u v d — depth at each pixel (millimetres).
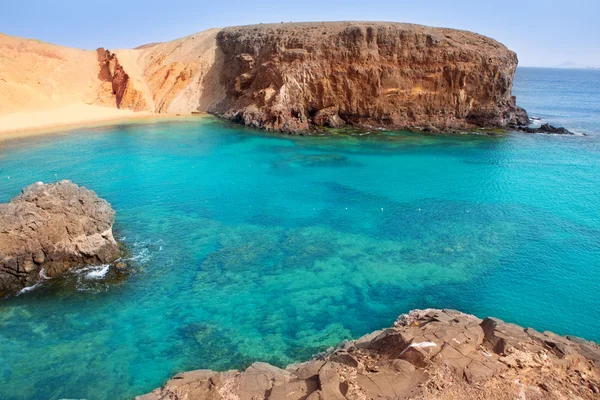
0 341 16469
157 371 15086
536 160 44344
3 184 33219
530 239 26250
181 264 22641
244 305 19203
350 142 50969
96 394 14000
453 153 46719
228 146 48188
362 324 18062
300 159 43625
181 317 18266
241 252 24156
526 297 20266
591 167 42031
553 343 13078
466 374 11508
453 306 19516
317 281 21297
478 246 25281
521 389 11047
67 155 42406
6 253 19406
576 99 113500
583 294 20562
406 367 12047
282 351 16281
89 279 20859
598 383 11492
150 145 47594
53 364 15320
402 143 50688
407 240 26047
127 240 25125
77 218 21375
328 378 11727
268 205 31453
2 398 13758
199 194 33312
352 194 34062
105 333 17125
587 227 28000
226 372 13586
